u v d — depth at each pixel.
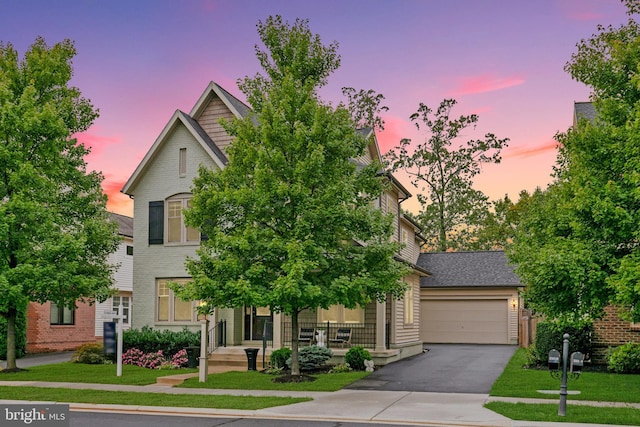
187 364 22.45
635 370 19.12
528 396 15.23
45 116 20.08
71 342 32.81
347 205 17.78
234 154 18.09
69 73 22.59
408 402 14.62
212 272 17.30
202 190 18.09
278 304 16.86
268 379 18.64
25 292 19.80
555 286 13.56
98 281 21.41
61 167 21.47
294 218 17.44
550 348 20.59
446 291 36.50
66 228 21.62
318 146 17.02
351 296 17.41
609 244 13.30
